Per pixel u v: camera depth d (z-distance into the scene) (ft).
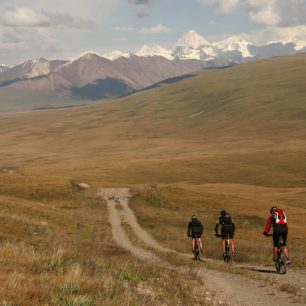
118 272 45.88
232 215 207.31
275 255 69.97
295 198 321.32
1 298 26.78
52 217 150.10
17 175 283.79
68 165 549.54
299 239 158.81
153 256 90.22
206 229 179.32
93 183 293.64
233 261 90.12
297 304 46.01
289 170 489.67
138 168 510.58
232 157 538.88
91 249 78.95
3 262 39.91
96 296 31.24
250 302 46.50
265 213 223.71
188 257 95.96
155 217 193.16
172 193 253.03
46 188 254.27
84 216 176.65
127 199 248.52
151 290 42.93
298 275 67.41
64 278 35.09
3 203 154.30
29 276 34.83
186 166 510.58
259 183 460.14
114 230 156.25
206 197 252.21
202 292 49.37
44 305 27.25
